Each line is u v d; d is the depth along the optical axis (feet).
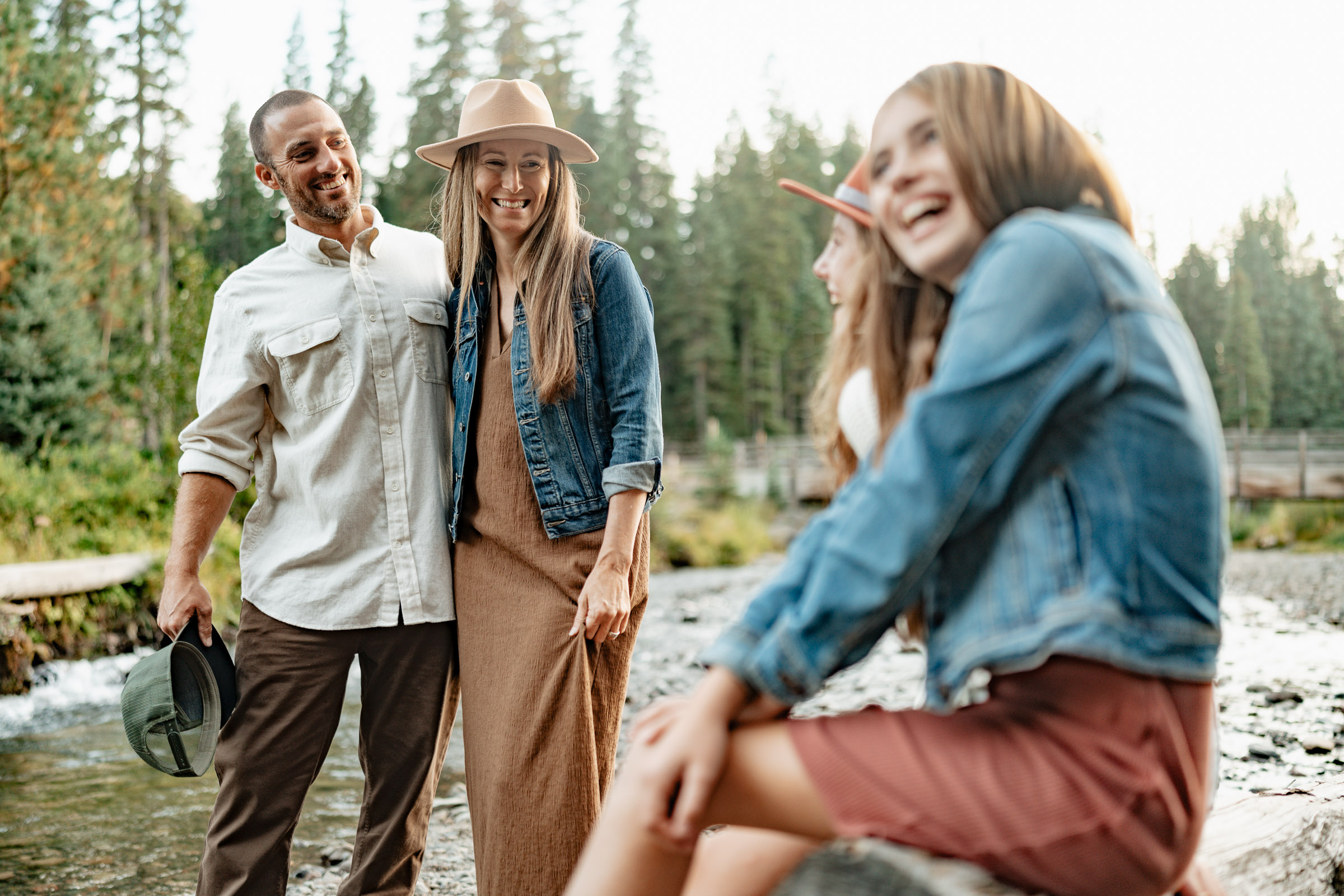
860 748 3.47
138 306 62.34
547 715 7.29
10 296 53.42
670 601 41.47
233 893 7.85
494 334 8.09
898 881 3.38
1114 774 3.30
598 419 7.88
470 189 7.99
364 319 8.21
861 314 4.72
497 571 7.83
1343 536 66.64
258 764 7.97
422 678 8.21
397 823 8.22
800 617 3.41
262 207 151.33
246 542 8.42
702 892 3.95
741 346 183.52
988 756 3.37
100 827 12.74
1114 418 3.34
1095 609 3.28
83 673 23.02
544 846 7.15
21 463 39.73
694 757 3.46
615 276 7.92
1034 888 3.37
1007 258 3.42
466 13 118.83
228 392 8.11
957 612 3.59
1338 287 276.82
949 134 3.81
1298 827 6.63
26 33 53.98
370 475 8.13
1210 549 3.39
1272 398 239.09
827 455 5.02
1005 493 3.43
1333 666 22.45
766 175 196.85
